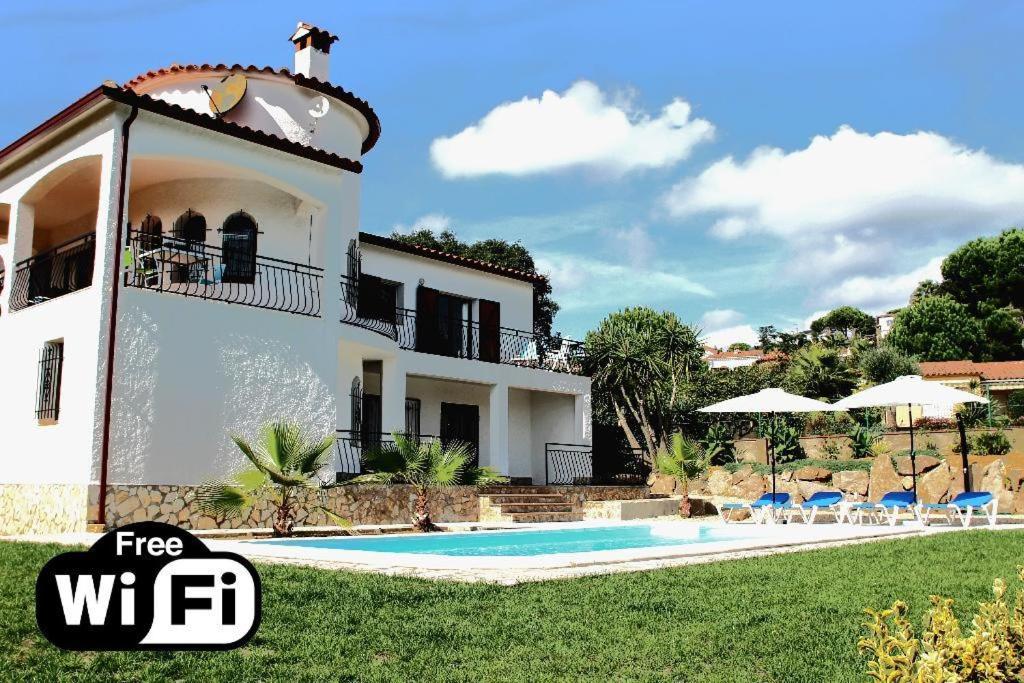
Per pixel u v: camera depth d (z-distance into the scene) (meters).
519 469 25.22
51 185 16.05
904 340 55.16
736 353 93.00
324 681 5.15
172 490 13.69
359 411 18.72
